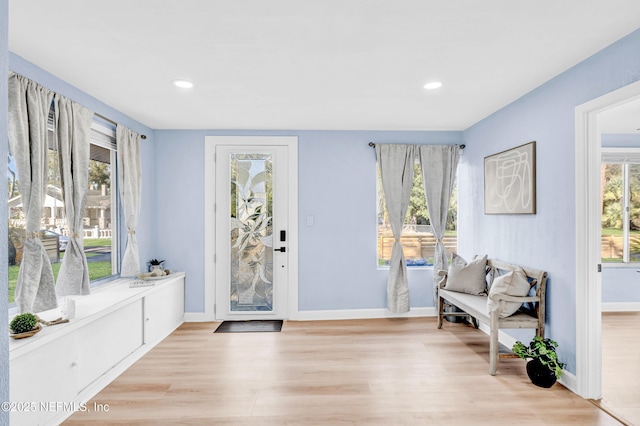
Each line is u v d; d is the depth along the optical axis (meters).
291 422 2.05
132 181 3.40
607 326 3.70
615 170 4.42
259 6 1.68
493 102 3.13
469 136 3.99
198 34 1.94
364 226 4.10
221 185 4.02
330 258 4.07
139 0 1.63
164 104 3.12
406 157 4.08
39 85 2.22
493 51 2.16
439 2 1.66
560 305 2.51
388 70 2.43
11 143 2.06
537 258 2.78
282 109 3.29
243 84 2.67
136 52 2.14
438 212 4.09
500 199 3.29
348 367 2.77
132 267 3.29
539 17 1.79
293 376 2.63
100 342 2.44
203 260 4.00
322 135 4.07
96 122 3.00
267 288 4.05
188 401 2.29
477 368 2.75
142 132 3.75
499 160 3.30
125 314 2.77
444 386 2.46
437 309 4.00
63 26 1.84
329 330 3.66
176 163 3.99
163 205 3.97
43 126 2.26
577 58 2.26
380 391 2.40
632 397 2.30
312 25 1.86
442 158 4.12
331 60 2.27
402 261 4.02
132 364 2.85
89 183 3.03
